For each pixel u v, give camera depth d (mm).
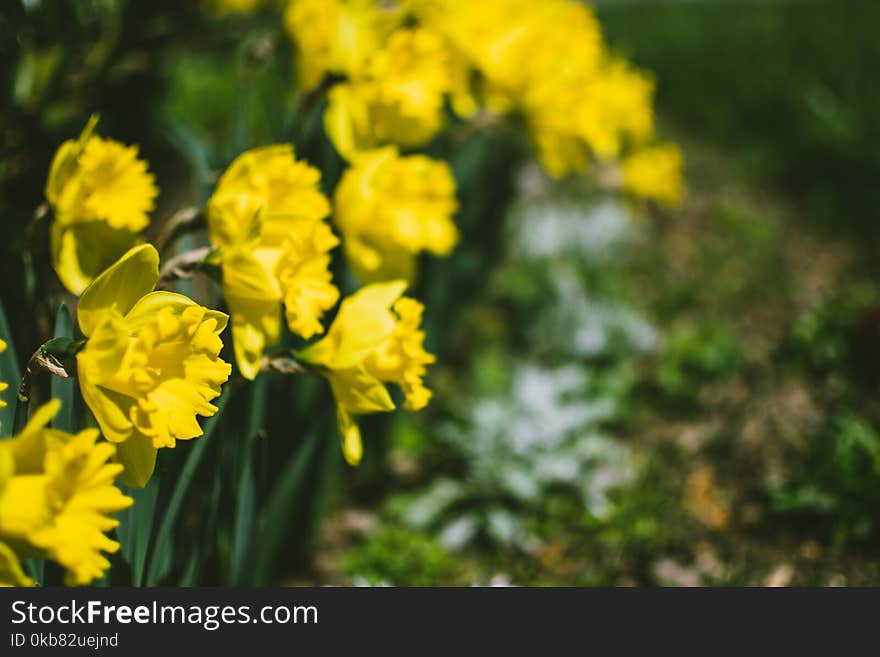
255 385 949
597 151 1129
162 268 871
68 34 1074
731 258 2240
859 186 2480
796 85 3090
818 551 1239
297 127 1004
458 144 1246
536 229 2174
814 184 2590
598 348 1759
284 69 1092
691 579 1201
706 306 2023
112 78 1253
